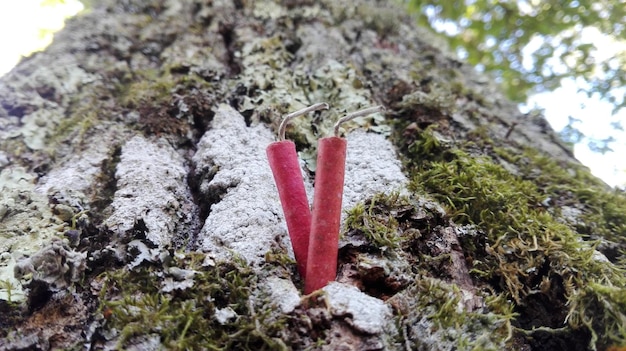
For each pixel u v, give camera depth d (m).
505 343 0.11
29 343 0.10
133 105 0.17
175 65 0.19
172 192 0.14
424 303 0.11
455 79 0.23
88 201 0.13
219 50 0.21
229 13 0.24
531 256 0.12
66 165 0.15
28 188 0.14
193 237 0.13
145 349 0.10
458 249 0.12
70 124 0.16
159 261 0.11
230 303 0.10
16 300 0.10
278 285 0.11
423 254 0.12
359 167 0.15
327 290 0.10
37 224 0.12
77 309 0.10
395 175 0.14
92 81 0.19
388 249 0.12
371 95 0.19
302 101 0.18
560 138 0.22
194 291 0.10
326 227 0.10
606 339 0.10
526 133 0.21
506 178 0.15
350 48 0.22
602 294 0.11
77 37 0.21
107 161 0.15
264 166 0.14
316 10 0.25
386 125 0.17
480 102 0.22
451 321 0.10
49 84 0.18
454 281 0.12
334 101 0.18
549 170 0.17
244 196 0.13
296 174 0.11
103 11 0.24
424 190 0.14
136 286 0.11
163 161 0.15
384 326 0.10
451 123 0.18
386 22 0.26
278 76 0.19
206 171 0.15
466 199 0.13
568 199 0.16
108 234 0.12
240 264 0.11
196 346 0.09
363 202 0.13
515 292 0.12
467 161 0.15
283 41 0.22
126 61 0.20
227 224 0.12
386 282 0.11
